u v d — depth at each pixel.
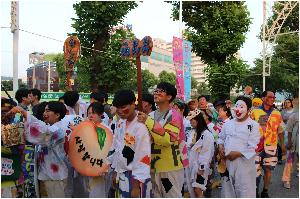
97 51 14.69
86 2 14.19
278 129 7.66
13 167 5.08
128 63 14.96
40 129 4.96
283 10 22.50
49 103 5.32
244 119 5.88
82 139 5.41
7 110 5.17
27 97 7.00
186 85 12.99
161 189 4.71
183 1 19.98
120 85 15.30
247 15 20.00
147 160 4.25
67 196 5.59
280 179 9.52
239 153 5.75
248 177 5.75
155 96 4.75
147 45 6.39
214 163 7.30
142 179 4.18
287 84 29.75
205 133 6.07
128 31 14.88
